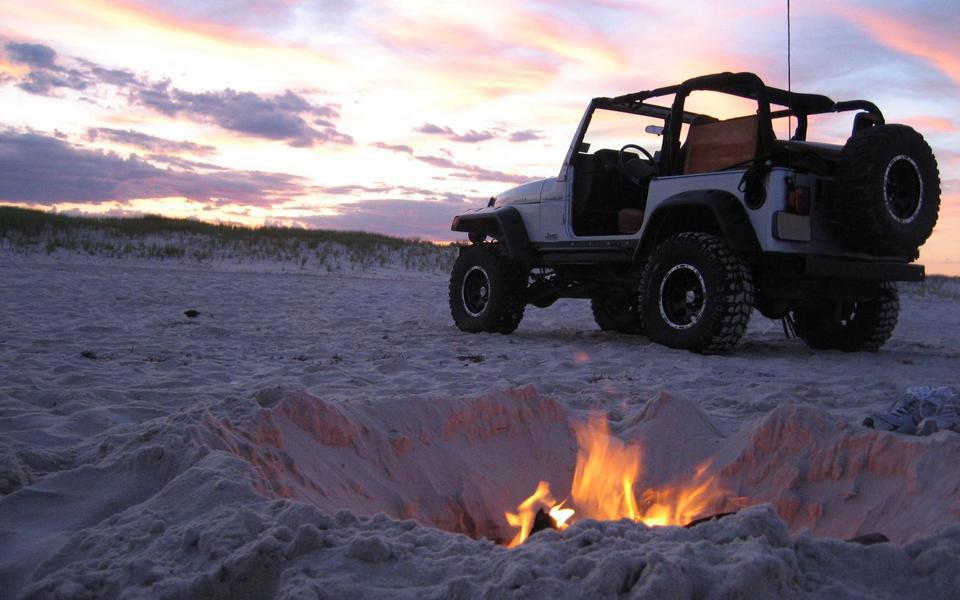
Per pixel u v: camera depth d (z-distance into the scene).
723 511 3.25
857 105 7.84
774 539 1.79
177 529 2.14
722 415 4.50
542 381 5.48
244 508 2.12
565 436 3.87
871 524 2.88
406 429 3.60
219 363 5.98
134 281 14.43
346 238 28.08
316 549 1.93
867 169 6.75
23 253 20.73
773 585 1.58
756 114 7.25
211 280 15.80
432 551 1.95
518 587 1.62
